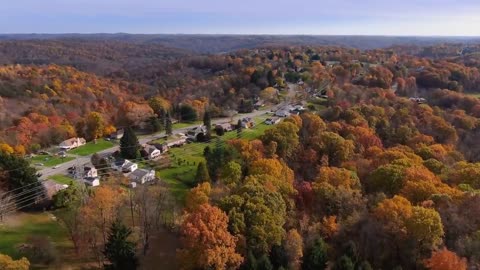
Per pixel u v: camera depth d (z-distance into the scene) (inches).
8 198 3213.6
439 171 3698.3
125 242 2475.4
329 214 2888.8
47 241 2780.5
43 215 3307.1
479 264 2225.6
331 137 4347.9
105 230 2812.5
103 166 4399.6
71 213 2987.2
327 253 2396.7
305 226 2664.9
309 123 4943.4
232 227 2379.4
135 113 5989.2
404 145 4662.9
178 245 2517.2
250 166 3703.3
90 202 2928.2
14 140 4916.3
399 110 5575.8
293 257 2327.8
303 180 3794.3
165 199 3201.3
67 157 4849.9
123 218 2967.5
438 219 2411.4
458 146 4963.1
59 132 5393.7
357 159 4121.6
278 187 2997.0
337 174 3319.4
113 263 2455.7
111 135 5743.1
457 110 5762.8
